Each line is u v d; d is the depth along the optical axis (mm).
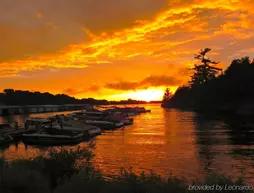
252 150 36719
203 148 38812
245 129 61812
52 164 17906
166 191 12070
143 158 32844
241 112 117125
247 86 128750
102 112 100750
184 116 115000
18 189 13703
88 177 13836
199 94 176000
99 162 30641
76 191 12672
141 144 43844
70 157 18594
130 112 138500
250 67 135500
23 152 40062
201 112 141750
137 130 65812
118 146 42281
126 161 31281
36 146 46344
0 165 16469
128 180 12836
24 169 15414
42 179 14750
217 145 41188
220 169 27094
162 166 28734
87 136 52875
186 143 43781
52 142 48188
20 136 52719
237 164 29031
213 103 149375
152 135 55281
